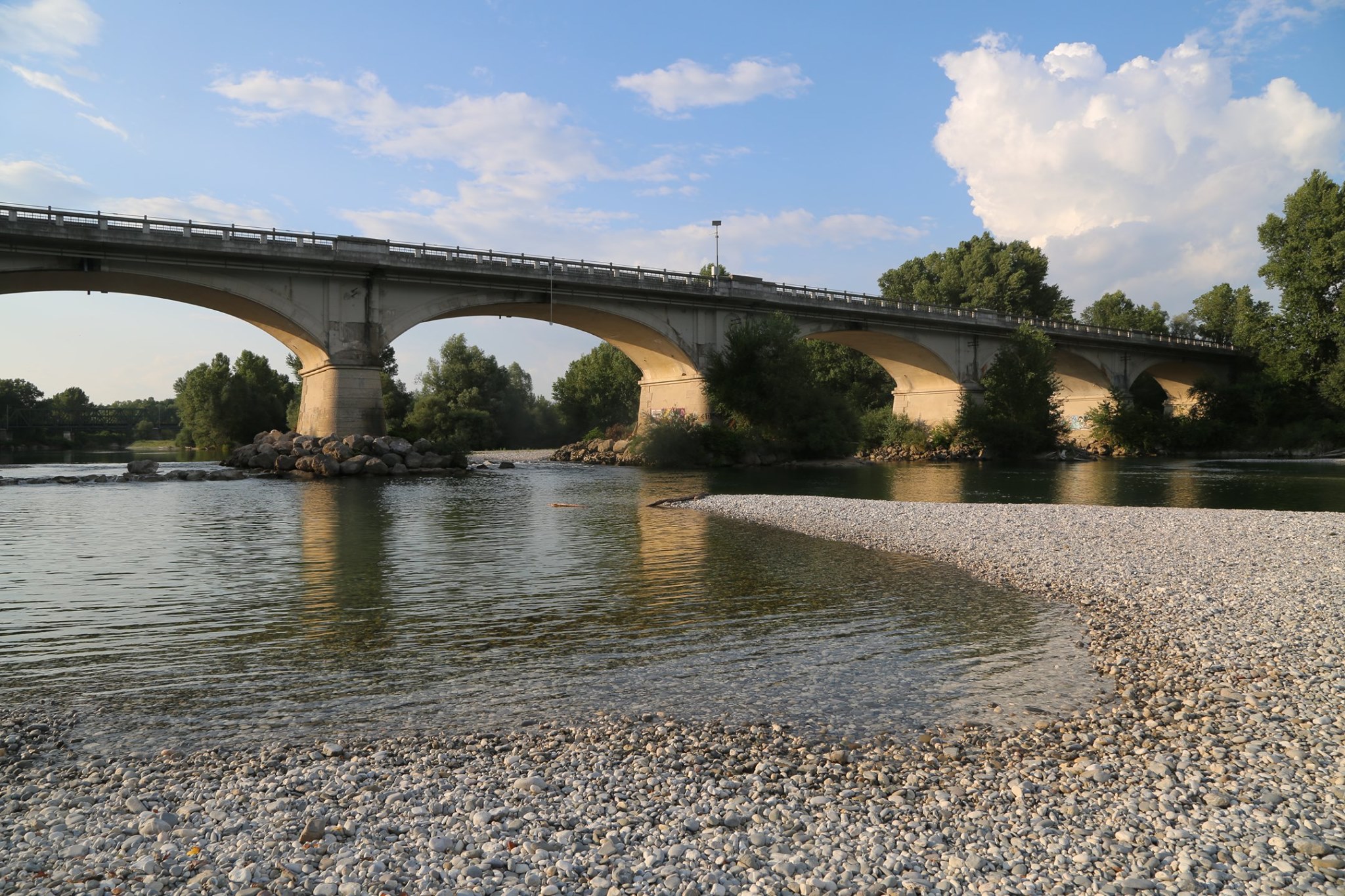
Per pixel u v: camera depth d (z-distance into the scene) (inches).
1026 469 2137.1
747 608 490.9
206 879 189.0
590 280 2055.9
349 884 185.8
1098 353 3272.6
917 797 237.9
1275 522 843.4
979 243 4170.8
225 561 660.1
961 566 633.6
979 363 2952.8
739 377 2257.6
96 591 537.3
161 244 1528.1
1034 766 260.1
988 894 182.7
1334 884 186.5
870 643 412.5
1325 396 2913.4
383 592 538.6
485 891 184.5
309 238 1711.4
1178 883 187.0
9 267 1441.9
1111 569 597.3
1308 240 2970.0
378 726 298.7
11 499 1170.0
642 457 2289.6
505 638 422.3
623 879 188.4
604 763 262.8
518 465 2228.1
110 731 292.5
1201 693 329.7
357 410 1793.8
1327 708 307.1
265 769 257.9
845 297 2596.0
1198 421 3230.8
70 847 204.2
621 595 531.5
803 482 1595.7
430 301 1892.2
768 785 245.4
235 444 3518.7
